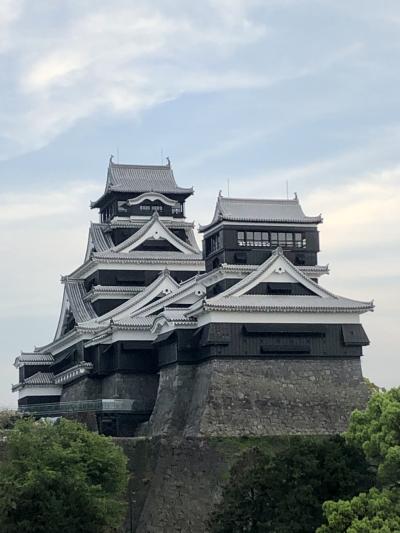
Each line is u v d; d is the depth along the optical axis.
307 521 69.88
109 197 138.88
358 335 106.56
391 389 76.56
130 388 114.50
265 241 114.94
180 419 105.25
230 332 103.50
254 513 73.19
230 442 98.31
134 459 100.56
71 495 78.56
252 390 102.56
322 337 105.81
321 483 72.06
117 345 115.25
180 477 97.38
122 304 125.88
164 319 110.19
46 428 86.62
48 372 136.62
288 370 104.31
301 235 116.38
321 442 75.44
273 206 116.75
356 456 74.50
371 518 66.19
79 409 114.44
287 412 102.62
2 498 76.44
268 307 103.81
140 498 98.25
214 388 101.69
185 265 131.00
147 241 131.62
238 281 112.44
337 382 105.38
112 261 128.62
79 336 123.44
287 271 108.06
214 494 93.94
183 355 106.88
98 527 79.81
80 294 134.25
